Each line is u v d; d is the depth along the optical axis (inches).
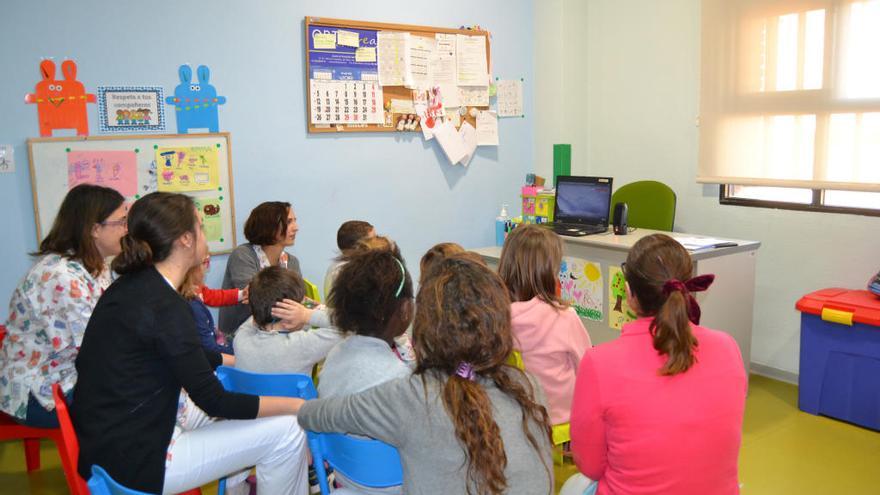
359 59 152.1
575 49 179.2
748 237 150.3
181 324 64.7
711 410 54.7
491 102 177.9
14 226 120.4
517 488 45.4
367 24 152.2
